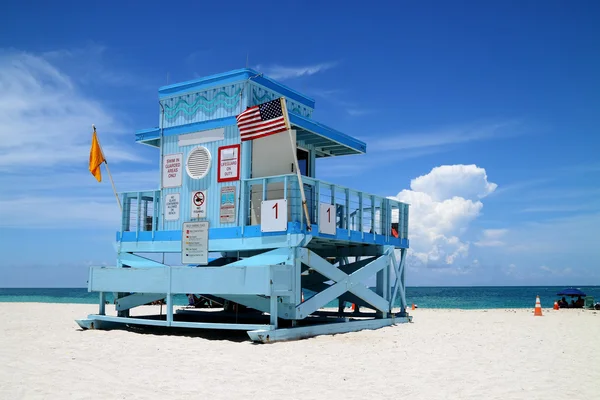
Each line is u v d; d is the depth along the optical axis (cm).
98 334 1273
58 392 680
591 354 1059
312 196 1292
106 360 914
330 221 1315
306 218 1203
